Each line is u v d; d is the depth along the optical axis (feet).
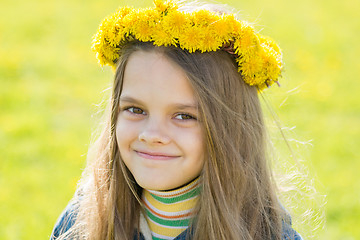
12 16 38.11
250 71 7.29
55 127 22.38
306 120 22.76
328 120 22.98
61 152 20.02
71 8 40.75
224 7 8.38
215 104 7.18
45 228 14.90
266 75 7.43
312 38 34.58
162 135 6.96
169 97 6.92
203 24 6.98
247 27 7.19
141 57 7.06
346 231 14.46
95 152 8.57
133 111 7.27
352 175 17.69
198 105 7.04
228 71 7.34
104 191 8.36
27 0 42.19
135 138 7.21
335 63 30.68
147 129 6.99
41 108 24.34
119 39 7.29
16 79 27.86
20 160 19.24
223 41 7.07
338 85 27.50
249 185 7.75
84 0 42.63
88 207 8.39
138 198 7.97
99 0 42.80
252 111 7.78
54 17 38.58
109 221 8.17
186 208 7.64
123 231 8.11
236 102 7.47
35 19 37.78
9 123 22.48
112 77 8.02
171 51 6.97
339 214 15.25
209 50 7.02
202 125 7.12
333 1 43.57
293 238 7.97
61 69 29.66
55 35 35.24
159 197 7.68
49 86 27.12
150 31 6.99
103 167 8.37
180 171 7.16
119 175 8.18
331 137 21.06
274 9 40.19
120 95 7.59
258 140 7.91
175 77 6.92
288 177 8.95
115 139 8.08
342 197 16.15
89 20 38.32
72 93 26.40
